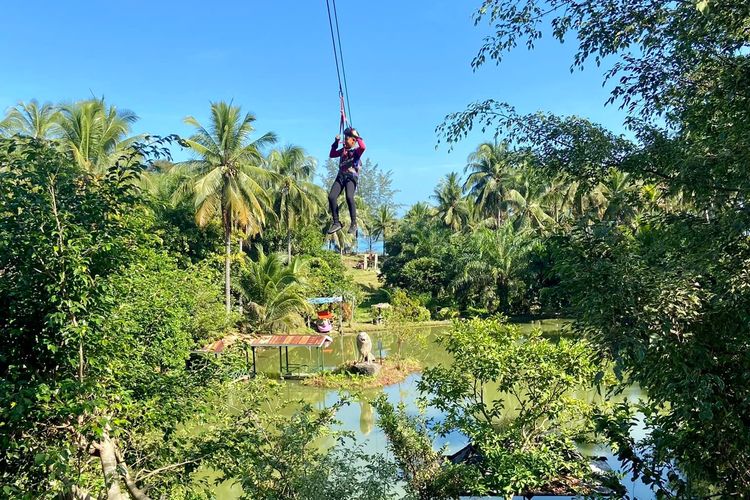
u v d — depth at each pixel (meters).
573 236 4.37
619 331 3.89
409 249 44.44
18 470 5.43
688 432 4.49
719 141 4.20
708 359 3.85
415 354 27.23
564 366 9.27
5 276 4.98
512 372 9.39
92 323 5.29
